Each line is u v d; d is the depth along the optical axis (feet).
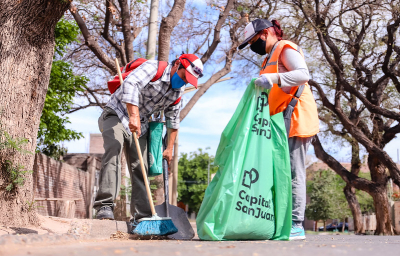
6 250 4.82
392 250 5.49
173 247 5.87
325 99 45.55
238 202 9.68
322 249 5.48
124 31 31.50
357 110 52.60
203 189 173.27
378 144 51.96
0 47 11.41
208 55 33.53
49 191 36.70
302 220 10.96
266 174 10.09
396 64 46.75
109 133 11.32
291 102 10.94
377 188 47.06
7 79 11.32
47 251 4.63
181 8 29.30
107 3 31.12
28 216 11.20
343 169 49.14
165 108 12.71
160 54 28.73
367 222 103.04
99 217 11.14
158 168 11.98
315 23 41.73
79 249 5.05
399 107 53.01
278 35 11.79
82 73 42.19
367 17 45.27
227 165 9.93
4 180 10.82
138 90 11.06
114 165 11.28
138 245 6.48
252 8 37.81
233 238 9.67
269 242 8.37
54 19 12.00
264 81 10.29
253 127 10.34
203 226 9.48
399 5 41.96
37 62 11.94
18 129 11.34
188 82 11.85
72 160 51.85
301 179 10.99
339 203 126.62
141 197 11.66
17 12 11.51
